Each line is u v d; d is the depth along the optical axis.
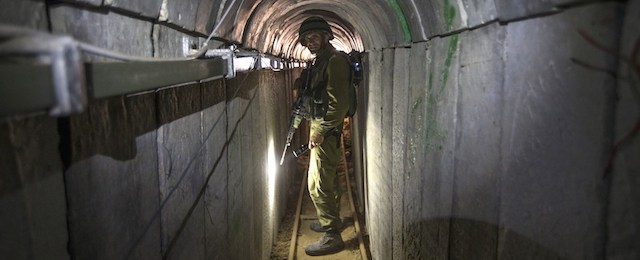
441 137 1.81
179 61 1.26
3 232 0.70
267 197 4.23
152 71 1.03
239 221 2.76
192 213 1.77
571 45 0.87
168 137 1.49
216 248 2.16
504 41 1.19
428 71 2.01
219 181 2.21
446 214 1.75
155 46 1.38
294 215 5.86
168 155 1.49
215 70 1.79
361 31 4.96
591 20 0.80
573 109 0.87
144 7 1.23
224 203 2.32
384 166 3.54
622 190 0.74
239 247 2.76
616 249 0.76
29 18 0.78
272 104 4.70
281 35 5.45
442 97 1.79
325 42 4.14
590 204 0.82
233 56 2.08
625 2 0.72
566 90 0.89
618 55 0.74
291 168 6.98
